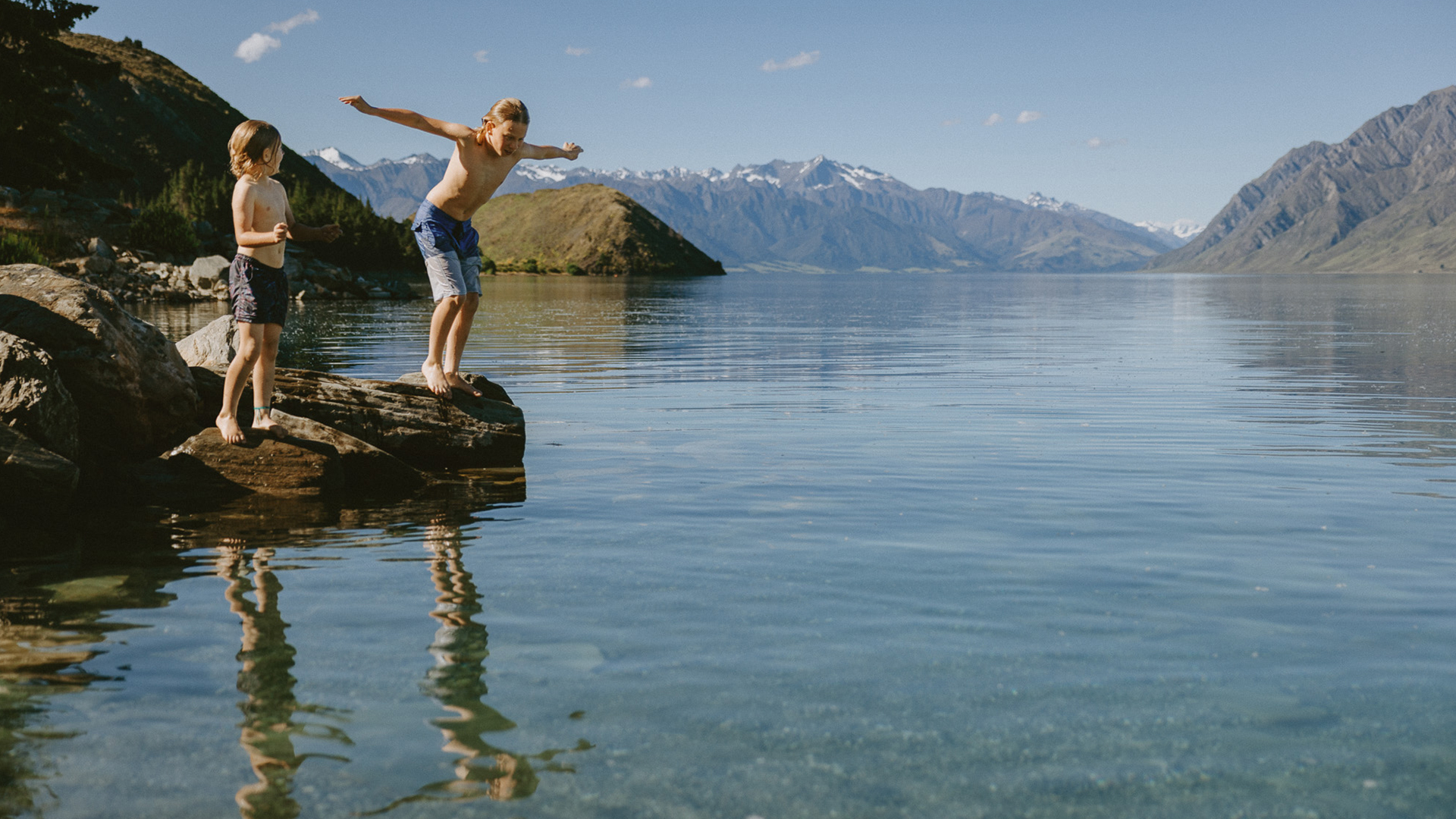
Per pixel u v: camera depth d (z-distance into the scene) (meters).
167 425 7.58
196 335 9.46
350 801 2.50
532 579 4.54
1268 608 4.06
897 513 5.96
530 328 28.75
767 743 2.81
